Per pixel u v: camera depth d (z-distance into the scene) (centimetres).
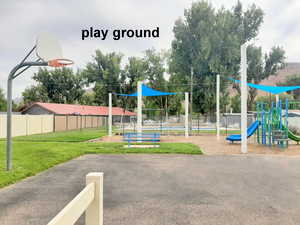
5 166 623
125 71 4928
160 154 891
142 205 363
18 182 497
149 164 699
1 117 1628
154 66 4800
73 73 5300
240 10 3881
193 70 3631
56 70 5128
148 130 2469
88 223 154
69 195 411
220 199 391
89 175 156
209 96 3434
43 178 532
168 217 318
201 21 3388
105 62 4856
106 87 4816
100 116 3728
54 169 629
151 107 4312
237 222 303
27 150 926
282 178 532
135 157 825
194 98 3619
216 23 3462
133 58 4888
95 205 155
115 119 4256
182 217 318
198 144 1251
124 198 396
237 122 3431
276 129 1168
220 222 303
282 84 5825
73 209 122
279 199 391
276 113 1165
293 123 1977
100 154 890
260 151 988
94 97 4988
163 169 629
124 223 299
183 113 4731
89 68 4912
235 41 3391
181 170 616
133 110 5044
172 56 3806
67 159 770
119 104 4962
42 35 625
